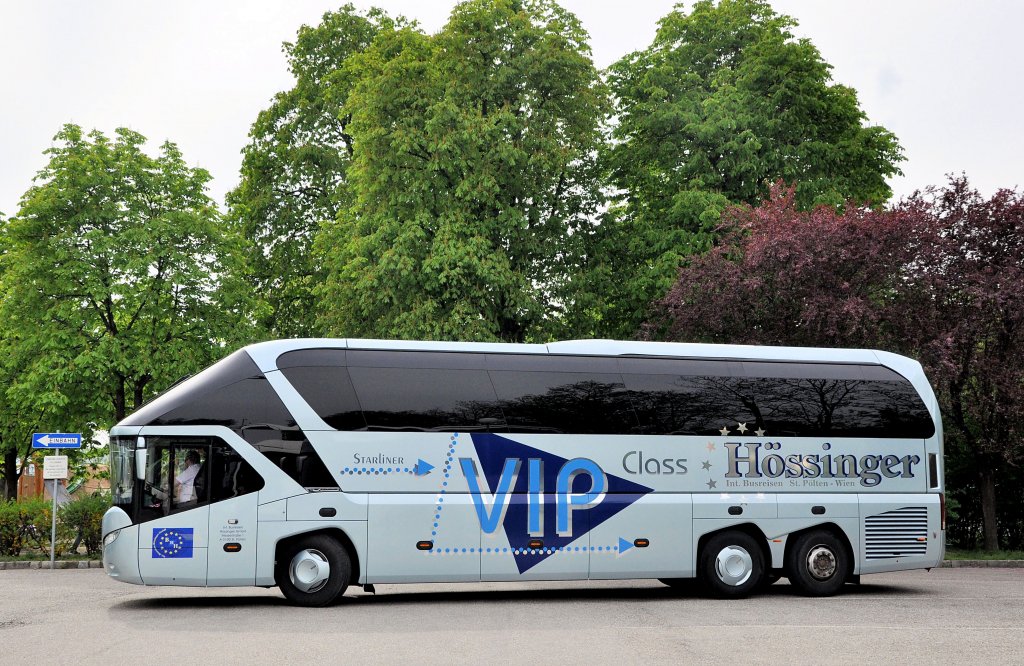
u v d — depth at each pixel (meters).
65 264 31.89
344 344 15.30
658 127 33.03
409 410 15.16
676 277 29.84
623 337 32.81
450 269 29.14
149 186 33.59
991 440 24.55
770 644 10.92
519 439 15.43
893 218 24.08
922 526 16.92
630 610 14.31
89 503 24.09
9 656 10.12
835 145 32.72
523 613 13.90
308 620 13.05
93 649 10.57
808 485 16.52
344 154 39.66
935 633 11.80
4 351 33.50
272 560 14.60
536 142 30.55
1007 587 17.95
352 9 40.94
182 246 33.50
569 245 31.88
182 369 32.06
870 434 16.89
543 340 31.44
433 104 30.59
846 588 17.80
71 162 32.41
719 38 34.16
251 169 40.38
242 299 34.22
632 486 15.77
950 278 24.03
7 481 43.81
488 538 15.12
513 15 31.75
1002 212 24.06
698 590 17.50
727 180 32.53
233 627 12.36
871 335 24.02
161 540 14.56
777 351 16.98
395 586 18.72
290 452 14.81
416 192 30.34
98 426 36.47
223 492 14.67
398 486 14.95
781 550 16.30
